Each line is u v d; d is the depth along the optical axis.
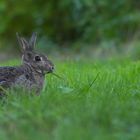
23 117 10.63
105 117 10.40
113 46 24.39
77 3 26.88
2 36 28.80
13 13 28.55
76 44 26.20
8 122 10.37
